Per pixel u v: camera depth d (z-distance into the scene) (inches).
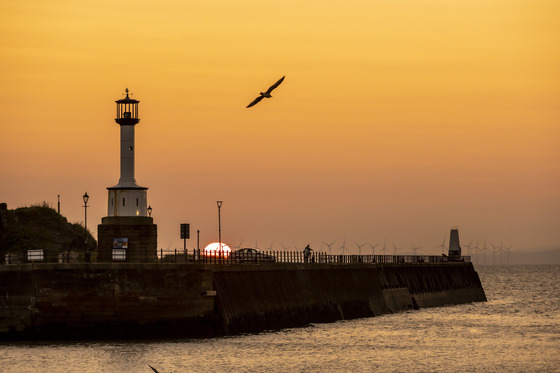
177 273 5999.0
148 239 7101.4
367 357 6082.7
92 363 5344.5
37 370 5162.4
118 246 7047.2
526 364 6008.9
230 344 6067.9
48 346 5782.5
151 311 5954.7
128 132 7298.2
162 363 5418.3
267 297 6894.7
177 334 5989.2
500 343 6968.5
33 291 5856.3
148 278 5959.6
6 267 5861.2
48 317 5861.2
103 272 5910.4
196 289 6023.6
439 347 6658.5
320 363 5753.0
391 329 7642.7
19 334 5856.3
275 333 6845.5
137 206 7180.1
